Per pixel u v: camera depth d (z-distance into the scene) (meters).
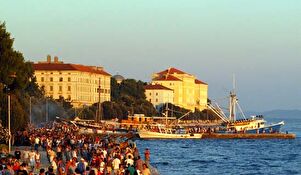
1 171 138.38
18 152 188.12
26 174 137.12
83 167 156.38
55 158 177.38
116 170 171.75
